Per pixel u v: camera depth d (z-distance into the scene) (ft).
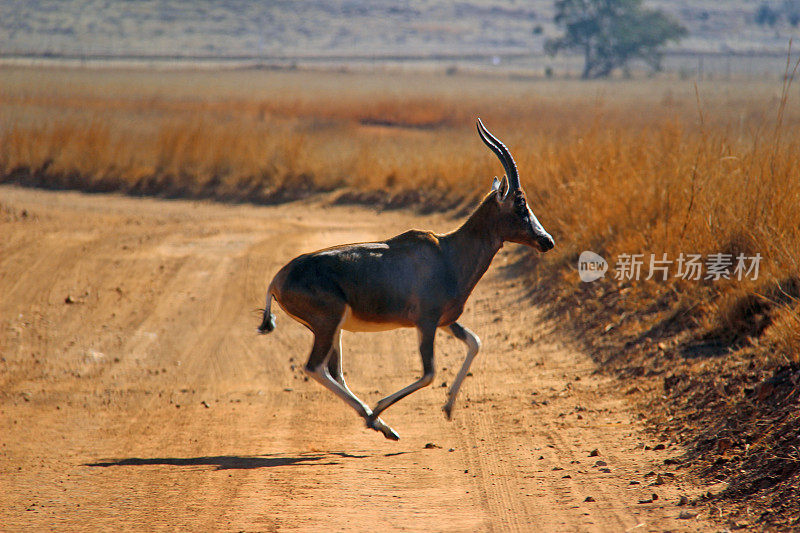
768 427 69.26
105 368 114.62
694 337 98.27
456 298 82.79
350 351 120.78
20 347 121.80
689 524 55.52
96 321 134.51
